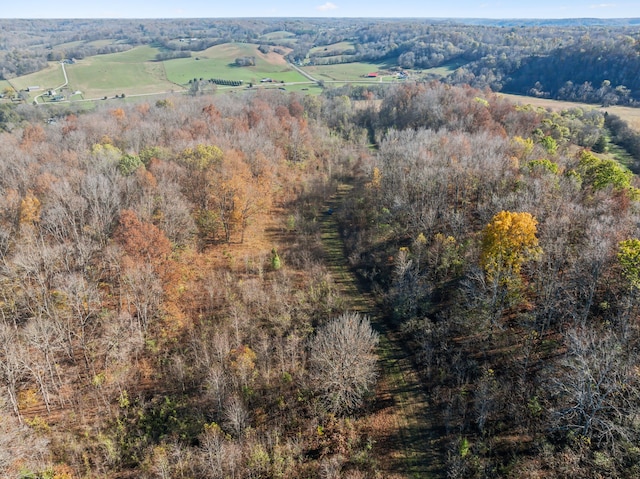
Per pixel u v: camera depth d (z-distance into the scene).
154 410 47.28
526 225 51.25
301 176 111.69
